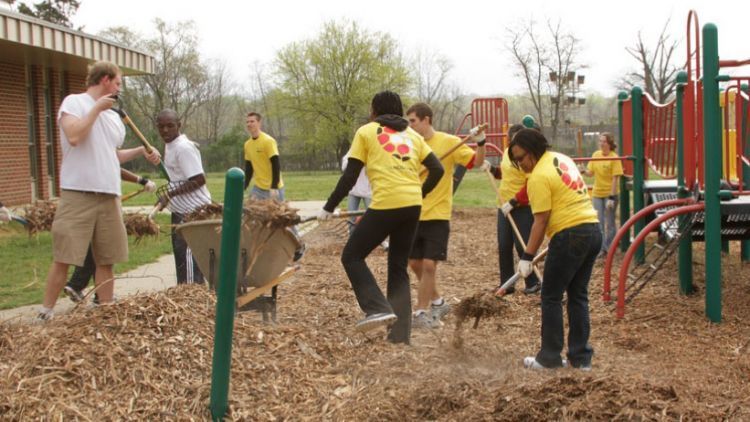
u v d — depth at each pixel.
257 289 6.11
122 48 19.64
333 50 55.34
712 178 7.14
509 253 8.35
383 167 5.80
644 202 10.52
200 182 7.56
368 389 4.78
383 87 55.53
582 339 5.54
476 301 5.79
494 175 8.90
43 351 4.65
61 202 6.43
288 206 5.95
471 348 5.98
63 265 6.43
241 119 66.19
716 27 7.13
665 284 8.92
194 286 5.81
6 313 7.21
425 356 5.64
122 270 9.86
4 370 4.51
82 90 22.97
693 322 7.06
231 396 4.46
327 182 35.25
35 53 17.38
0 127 18.11
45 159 20.45
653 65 46.34
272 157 11.40
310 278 9.12
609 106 69.81
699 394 4.71
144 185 7.52
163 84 57.06
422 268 7.02
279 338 5.32
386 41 56.34
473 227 15.22
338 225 15.03
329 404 4.55
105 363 4.61
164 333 4.95
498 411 4.35
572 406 4.25
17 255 10.80
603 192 11.43
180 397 4.42
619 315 7.25
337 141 57.31
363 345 5.82
